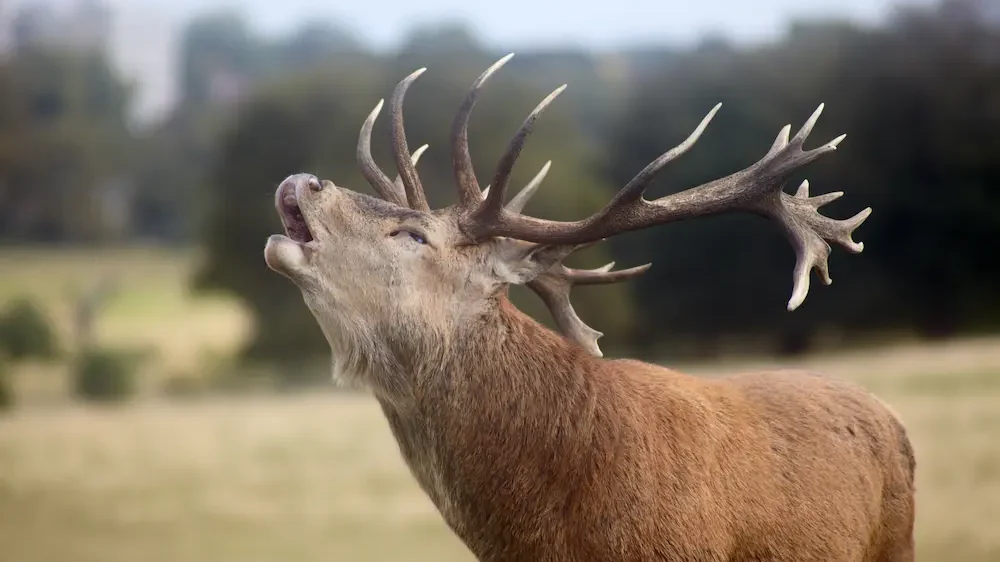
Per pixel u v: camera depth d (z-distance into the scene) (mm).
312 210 4406
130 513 12633
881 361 25453
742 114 36344
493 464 4258
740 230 35844
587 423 4219
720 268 36469
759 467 4469
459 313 4402
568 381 4301
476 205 4574
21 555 10766
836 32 39250
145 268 69875
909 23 39500
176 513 12570
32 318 39531
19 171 75312
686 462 4281
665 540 4148
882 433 5043
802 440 4672
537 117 4414
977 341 34125
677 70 39656
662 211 4355
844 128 37156
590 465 4180
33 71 80188
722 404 4633
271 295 40812
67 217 76812
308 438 17891
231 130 43031
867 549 4898
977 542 9039
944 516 9938
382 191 4812
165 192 84500
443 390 4336
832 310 36844
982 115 36938
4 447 18359
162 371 38000
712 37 41469
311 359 39375
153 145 84625
